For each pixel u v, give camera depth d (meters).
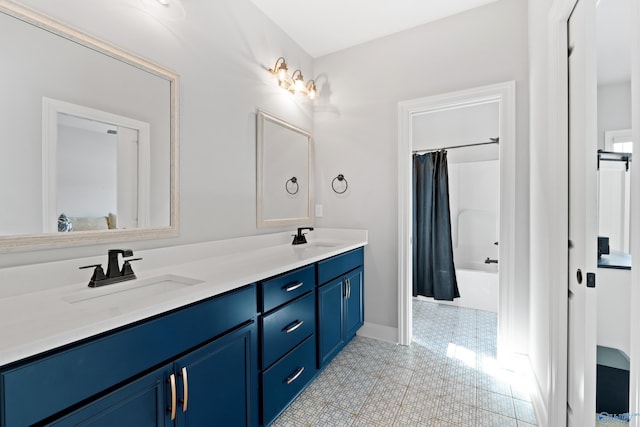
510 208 2.03
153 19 1.48
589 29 1.16
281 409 1.52
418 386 1.84
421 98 2.31
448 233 3.34
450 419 1.56
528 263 1.98
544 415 1.49
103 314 0.86
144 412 0.92
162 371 0.97
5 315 0.86
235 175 1.95
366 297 2.58
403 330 2.40
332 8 2.14
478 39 2.13
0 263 1.02
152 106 1.47
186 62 1.64
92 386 0.80
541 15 1.62
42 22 1.11
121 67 1.35
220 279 1.25
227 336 1.21
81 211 1.22
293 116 2.52
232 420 1.23
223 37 1.87
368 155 2.55
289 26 2.34
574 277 1.28
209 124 1.77
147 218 1.45
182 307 1.05
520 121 2.01
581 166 1.21
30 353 0.69
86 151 1.23
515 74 2.02
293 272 1.63
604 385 1.49
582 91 1.20
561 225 1.35
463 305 3.29
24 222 1.07
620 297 1.72
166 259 1.51
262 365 1.40
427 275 3.43
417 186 3.52
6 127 1.03
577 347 1.24
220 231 1.84
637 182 0.70
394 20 2.28
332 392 1.79
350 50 2.62
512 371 2.01
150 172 1.46
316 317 1.86
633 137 0.71
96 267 1.17
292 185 2.50
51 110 1.13
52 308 0.92
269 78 2.25
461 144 3.61
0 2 1.01
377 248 2.53
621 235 2.61
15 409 0.67
